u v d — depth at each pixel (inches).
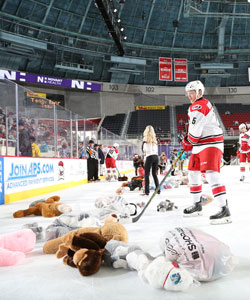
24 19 1008.9
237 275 51.4
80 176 375.9
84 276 52.5
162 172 504.1
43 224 109.2
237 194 193.9
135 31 1254.3
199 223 102.0
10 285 49.6
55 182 283.4
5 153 205.5
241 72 1411.2
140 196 199.3
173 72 1370.6
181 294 43.8
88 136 439.2
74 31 1135.0
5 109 210.1
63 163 308.7
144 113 1327.5
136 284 48.1
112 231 67.2
